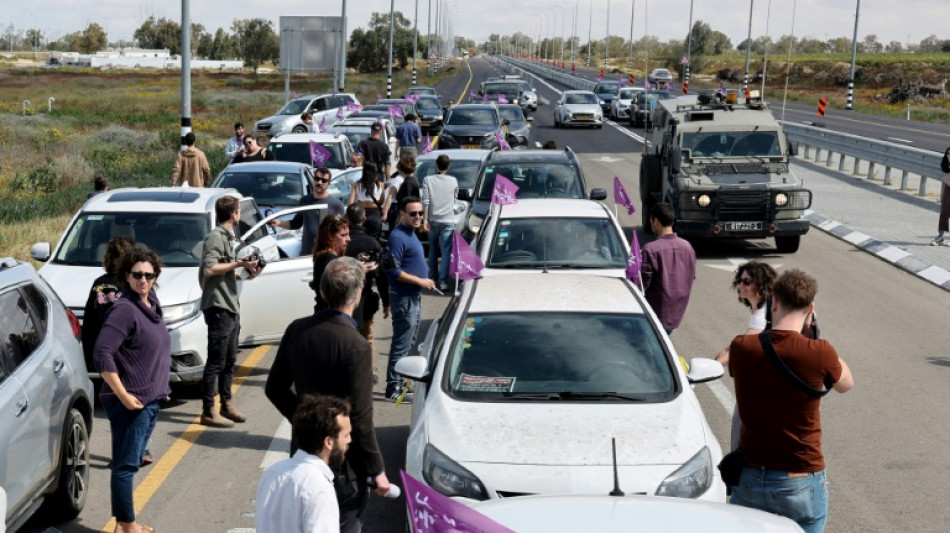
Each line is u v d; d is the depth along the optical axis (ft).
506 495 18.33
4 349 19.88
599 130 154.61
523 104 174.40
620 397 20.61
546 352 21.68
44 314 22.80
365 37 439.63
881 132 144.36
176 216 35.91
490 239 34.42
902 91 264.52
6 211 64.90
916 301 46.73
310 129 99.81
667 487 18.31
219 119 161.99
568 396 20.61
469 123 103.09
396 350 31.24
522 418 19.77
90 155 104.58
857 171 92.89
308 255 36.76
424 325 41.83
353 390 17.03
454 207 47.47
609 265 33.40
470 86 295.48
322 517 13.10
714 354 37.45
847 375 16.49
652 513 12.60
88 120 155.43
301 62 157.17
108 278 24.04
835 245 61.62
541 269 33.17
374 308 31.58
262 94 228.84
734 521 12.42
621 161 110.52
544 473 18.45
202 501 23.79
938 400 32.27
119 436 20.89
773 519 12.71
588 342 22.02
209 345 28.76
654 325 22.71
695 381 21.68
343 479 17.12
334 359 17.08
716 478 19.11
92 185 79.25
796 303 16.56
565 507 12.83
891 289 49.32
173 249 34.65
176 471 25.72
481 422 19.69
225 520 22.70
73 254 34.65
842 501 24.14
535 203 37.04
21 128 125.80
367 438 17.06
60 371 22.04
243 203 39.55
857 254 58.59
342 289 17.35
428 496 10.96
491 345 21.98
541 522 12.28
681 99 65.36
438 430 19.69
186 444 27.78
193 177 60.75
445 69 453.17
